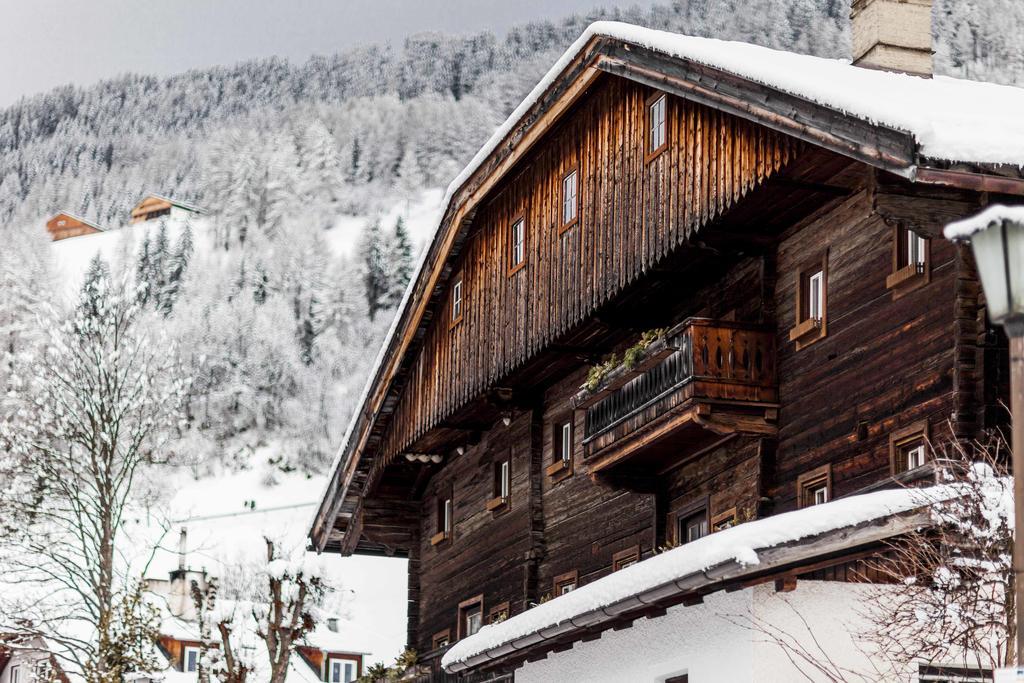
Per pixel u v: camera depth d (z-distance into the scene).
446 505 29.30
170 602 45.50
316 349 117.69
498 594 26.03
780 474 18.19
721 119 18.03
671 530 20.83
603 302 20.78
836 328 17.30
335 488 30.59
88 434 35.31
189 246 141.00
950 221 14.45
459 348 25.69
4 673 42.31
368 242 127.69
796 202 17.81
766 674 12.84
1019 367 8.20
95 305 36.69
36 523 34.12
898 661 12.07
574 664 17.23
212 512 97.38
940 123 13.60
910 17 19.52
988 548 11.58
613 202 20.77
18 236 132.00
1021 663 8.07
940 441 15.09
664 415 18.94
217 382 109.12
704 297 20.39
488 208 25.14
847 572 12.93
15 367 36.00
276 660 30.77
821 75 16.09
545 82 21.83
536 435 25.30
